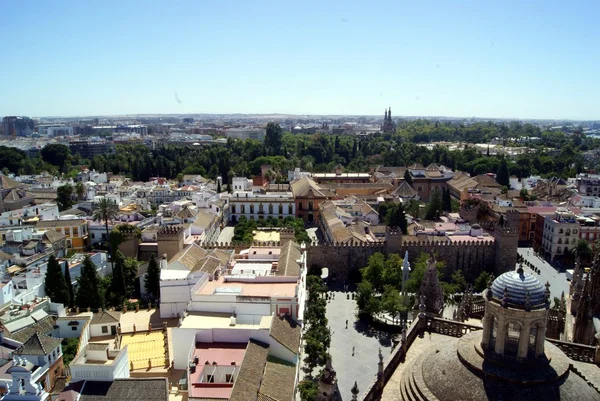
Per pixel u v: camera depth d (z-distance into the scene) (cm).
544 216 16638
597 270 5112
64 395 6325
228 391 6750
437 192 18762
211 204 18750
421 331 3844
